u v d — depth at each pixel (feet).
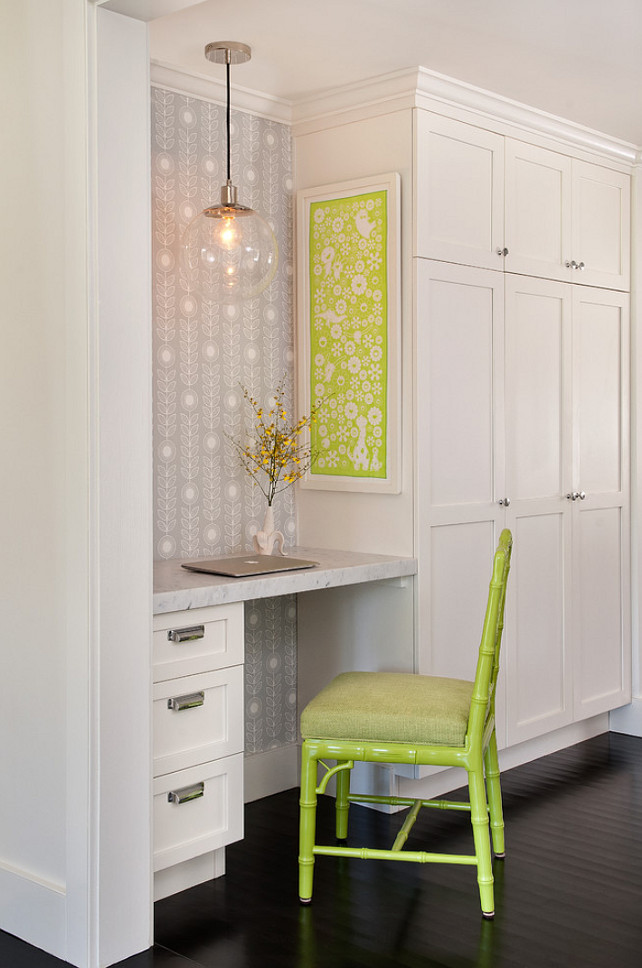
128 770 8.07
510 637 12.29
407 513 11.08
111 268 7.86
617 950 8.10
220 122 11.25
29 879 8.44
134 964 7.96
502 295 12.05
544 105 12.01
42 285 8.14
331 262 11.60
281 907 8.97
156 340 10.70
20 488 8.41
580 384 13.47
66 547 8.00
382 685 9.50
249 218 9.89
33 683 8.38
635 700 14.52
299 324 11.98
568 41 9.93
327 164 11.74
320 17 9.34
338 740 8.86
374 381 11.25
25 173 8.24
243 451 11.68
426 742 8.67
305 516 12.20
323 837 10.55
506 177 12.06
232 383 11.50
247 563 10.20
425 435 11.03
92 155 7.73
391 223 10.94
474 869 9.78
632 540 14.55
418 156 10.84
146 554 8.16
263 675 12.02
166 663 8.75
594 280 13.62
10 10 8.31
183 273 10.93
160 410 10.77
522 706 12.51
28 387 8.32
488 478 11.93
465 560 11.63
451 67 10.70
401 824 10.90
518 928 8.49
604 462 13.99
